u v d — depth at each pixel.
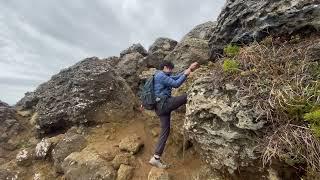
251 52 5.62
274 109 4.79
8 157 8.01
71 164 6.73
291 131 4.55
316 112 4.29
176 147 6.81
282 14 5.98
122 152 6.97
